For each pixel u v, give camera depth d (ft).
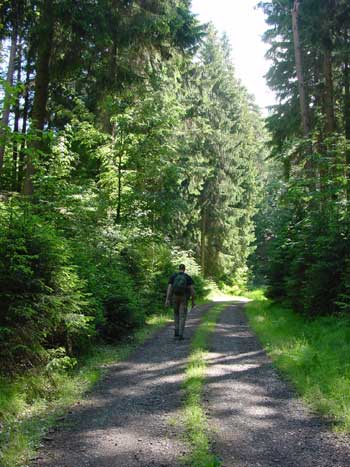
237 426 16.25
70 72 51.26
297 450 14.29
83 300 26.40
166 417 17.13
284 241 49.08
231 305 72.02
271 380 22.29
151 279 48.83
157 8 52.31
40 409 18.07
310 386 20.35
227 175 110.63
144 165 50.72
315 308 37.06
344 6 50.88
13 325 20.27
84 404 18.79
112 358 26.99
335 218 37.55
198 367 24.08
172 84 63.36
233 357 27.32
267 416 17.30
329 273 35.68
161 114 51.24
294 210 46.93
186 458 13.52
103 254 38.19
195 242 106.93
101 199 47.85
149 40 52.47
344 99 60.08
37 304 20.71
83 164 58.44
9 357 19.75
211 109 103.71
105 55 52.44
